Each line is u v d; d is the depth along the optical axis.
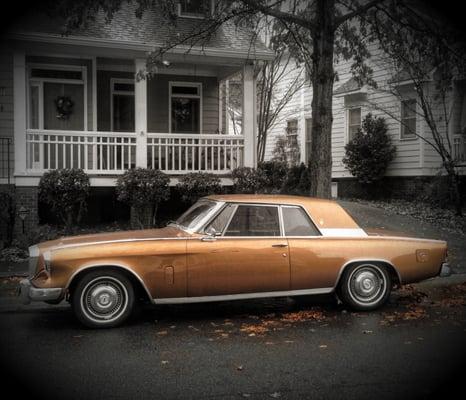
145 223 12.52
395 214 14.66
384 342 5.48
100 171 12.56
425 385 4.27
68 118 14.70
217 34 14.13
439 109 16.77
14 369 4.67
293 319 6.53
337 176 21.05
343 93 19.91
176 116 16.66
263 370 4.64
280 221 6.63
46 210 14.03
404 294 7.86
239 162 14.03
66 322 6.43
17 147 12.03
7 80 13.05
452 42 11.71
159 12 14.67
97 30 12.83
